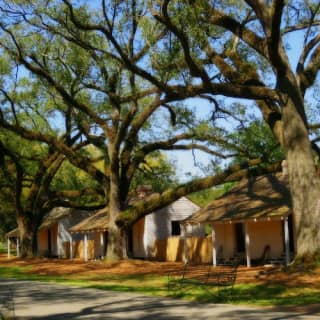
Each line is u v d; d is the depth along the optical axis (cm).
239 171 3456
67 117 4259
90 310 1675
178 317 1479
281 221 3378
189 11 2245
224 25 2550
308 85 2653
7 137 4566
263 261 3425
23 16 2856
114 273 3225
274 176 3622
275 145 3409
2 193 5162
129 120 3562
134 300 1911
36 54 3281
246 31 2553
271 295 1973
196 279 2345
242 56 2889
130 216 3741
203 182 3531
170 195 3616
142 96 3378
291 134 2511
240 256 3597
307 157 2489
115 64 3177
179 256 4262
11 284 2700
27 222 4844
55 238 5953
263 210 3206
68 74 3388
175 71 2550
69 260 4734
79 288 2422
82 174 5394
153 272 3142
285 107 2531
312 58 2692
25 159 4800
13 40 3103
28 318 1544
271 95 2570
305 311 1562
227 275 2188
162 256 4472
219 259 3744
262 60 2936
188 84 2584
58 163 4734
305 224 2452
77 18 2769
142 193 4756
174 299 1922
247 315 1484
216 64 2641
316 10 2483
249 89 2556
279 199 3269
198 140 3647
